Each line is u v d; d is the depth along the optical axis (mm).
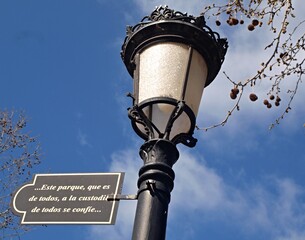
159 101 3576
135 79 3842
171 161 3453
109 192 3582
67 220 3529
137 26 4078
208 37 3926
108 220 3453
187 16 3943
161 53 3840
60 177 3770
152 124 3521
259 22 4730
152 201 3219
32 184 3766
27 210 3643
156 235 3086
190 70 3795
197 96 3795
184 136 3590
